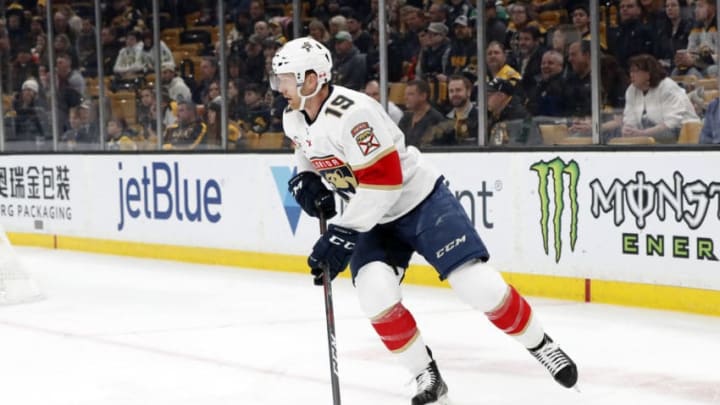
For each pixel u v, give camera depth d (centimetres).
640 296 899
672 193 870
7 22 1531
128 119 1380
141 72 1354
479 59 1025
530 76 995
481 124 1029
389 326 555
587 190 928
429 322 866
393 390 645
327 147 544
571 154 937
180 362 737
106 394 652
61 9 1445
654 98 915
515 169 980
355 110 528
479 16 1020
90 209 1431
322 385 662
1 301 1003
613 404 607
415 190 554
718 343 762
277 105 1198
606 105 950
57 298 1045
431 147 1065
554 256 957
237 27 1233
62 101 1466
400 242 573
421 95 1080
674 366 698
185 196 1295
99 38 1398
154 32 1325
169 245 1322
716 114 877
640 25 918
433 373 564
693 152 854
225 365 724
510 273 995
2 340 834
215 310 950
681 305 873
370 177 530
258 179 1205
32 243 1535
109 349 788
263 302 985
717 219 842
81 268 1273
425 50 1073
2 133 1570
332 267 543
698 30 884
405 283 1077
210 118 1277
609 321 848
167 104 1324
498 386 654
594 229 925
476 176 1015
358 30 1134
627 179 899
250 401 627
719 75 865
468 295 557
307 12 1173
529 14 990
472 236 555
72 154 1449
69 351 785
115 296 1048
